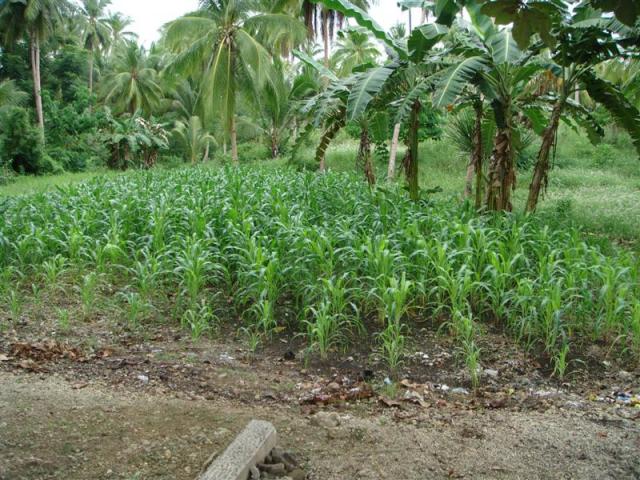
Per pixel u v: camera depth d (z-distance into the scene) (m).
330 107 9.66
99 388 4.15
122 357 4.89
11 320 5.65
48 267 6.36
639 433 3.63
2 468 2.96
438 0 3.52
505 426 3.73
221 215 7.88
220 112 24.53
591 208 12.66
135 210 8.48
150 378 4.44
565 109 10.34
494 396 4.36
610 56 8.37
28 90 40.28
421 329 5.66
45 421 3.48
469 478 3.06
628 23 2.79
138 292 6.48
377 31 7.78
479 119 9.99
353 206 8.88
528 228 7.85
